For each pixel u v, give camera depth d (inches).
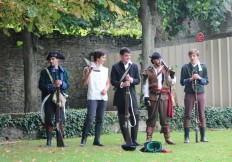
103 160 310.2
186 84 418.9
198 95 416.5
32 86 625.3
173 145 391.5
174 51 637.3
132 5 635.5
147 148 352.8
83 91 792.3
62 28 641.0
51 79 406.0
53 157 330.0
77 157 327.3
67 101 780.0
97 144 407.8
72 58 783.7
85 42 789.9
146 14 573.6
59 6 333.7
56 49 775.7
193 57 419.8
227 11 709.9
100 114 410.0
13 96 753.0
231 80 581.0
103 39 794.8
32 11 313.7
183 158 316.2
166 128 400.8
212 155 329.4
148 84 401.7
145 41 574.2
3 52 746.8
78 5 341.1
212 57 600.7
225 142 409.1
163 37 673.6
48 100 406.9
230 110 554.9
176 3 661.3
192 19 699.4
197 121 416.8
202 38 609.3
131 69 394.0
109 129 522.0
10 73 750.5
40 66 763.4
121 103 389.4
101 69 414.9
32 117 492.1
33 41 642.2
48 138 414.9
